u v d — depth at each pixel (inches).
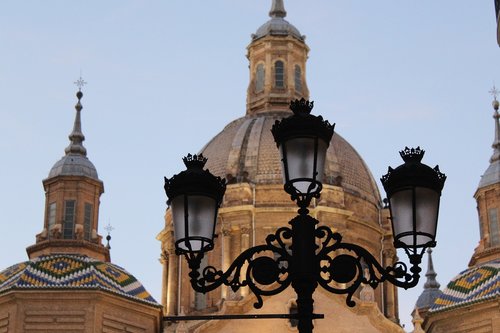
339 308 2415.1
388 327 2405.3
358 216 2908.5
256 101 3250.5
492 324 2388.0
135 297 2428.6
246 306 2422.5
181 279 2888.8
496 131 2893.7
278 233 739.4
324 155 735.7
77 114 2893.7
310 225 729.6
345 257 731.4
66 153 2810.0
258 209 2824.8
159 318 2476.6
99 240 2694.4
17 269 2454.5
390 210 734.5
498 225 2694.4
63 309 2351.1
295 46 3297.2
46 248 2632.9
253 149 2957.7
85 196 2721.5
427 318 2516.0
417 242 719.1
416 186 720.3
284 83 3248.0
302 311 706.2
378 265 733.9
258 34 3331.7
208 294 2800.2
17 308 2341.3
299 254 721.6
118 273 2503.7
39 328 2331.4
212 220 729.0
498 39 844.0
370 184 3029.0
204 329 2397.9
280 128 734.5
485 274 2512.3
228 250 2802.7
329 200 2849.4
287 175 725.3
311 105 747.4
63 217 2687.0
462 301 2450.8
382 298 2876.5
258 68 3299.7
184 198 725.3
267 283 724.7
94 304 2356.1
